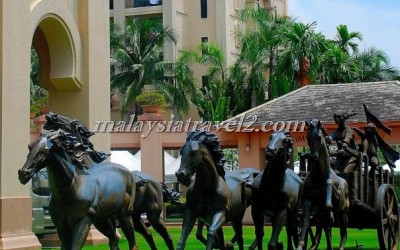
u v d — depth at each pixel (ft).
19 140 56.13
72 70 65.87
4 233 53.26
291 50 136.36
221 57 151.74
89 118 66.90
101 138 68.44
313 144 43.24
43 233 67.41
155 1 177.58
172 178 121.39
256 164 99.86
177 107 152.76
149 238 43.68
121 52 154.71
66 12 64.80
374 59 160.86
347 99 101.55
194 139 37.52
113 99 168.76
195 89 154.10
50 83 67.51
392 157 55.31
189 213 38.70
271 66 141.69
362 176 50.60
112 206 36.65
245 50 144.66
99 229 39.40
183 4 180.45
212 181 38.19
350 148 50.19
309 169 45.01
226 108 143.84
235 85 145.69
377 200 49.70
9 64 55.42
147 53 157.38
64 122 37.63
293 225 44.96
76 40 66.44
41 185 67.41
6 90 54.90
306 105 102.17
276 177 41.29
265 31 142.41
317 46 137.69
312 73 136.87
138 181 41.96
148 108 104.27
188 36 180.55
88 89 67.21
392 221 52.54
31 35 58.85
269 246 40.40
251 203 43.24
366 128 53.01
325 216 45.06
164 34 160.35
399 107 95.40
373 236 72.33
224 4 178.29
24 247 54.60
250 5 188.34
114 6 178.81
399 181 117.50
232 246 43.39
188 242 64.44
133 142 103.71
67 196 33.60
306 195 44.68
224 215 38.47
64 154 33.40
